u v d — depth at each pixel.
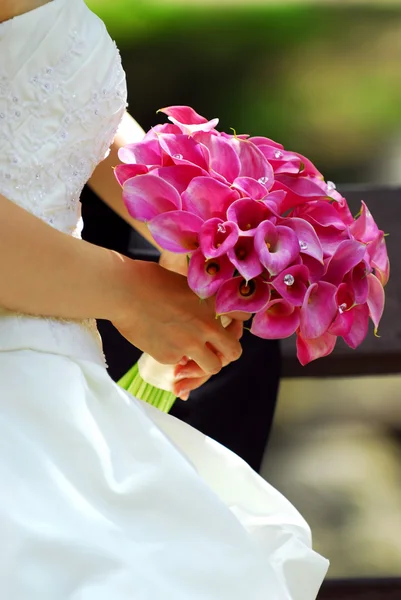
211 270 2.33
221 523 2.30
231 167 2.37
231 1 16.06
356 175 9.82
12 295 2.29
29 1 2.32
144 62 13.45
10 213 2.26
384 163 10.16
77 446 2.29
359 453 4.25
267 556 2.41
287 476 4.06
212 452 2.48
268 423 2.95
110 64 2.38
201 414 2.84
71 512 2.25
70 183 2.38
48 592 2.21
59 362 2.32
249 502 2.49
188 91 12.30
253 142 2.44
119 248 2.90
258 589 2.29
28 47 2.31
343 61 13.66
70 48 2.34
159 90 12.27
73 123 2.36
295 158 2.40
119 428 2.32
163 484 2.30
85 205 2.87
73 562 2.23
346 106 11.92
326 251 2.37
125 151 2.39
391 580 3.03
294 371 3.08
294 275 2.33
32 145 2.33
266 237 2.33
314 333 2.34
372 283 2.42
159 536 2.28
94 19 2.38
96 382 2.34
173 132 2.43
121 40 14.37
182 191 2.36
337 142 10.76
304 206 2.40
